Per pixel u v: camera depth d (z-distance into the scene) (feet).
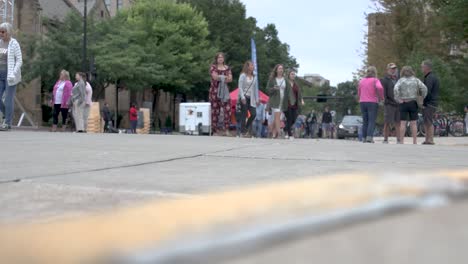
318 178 1.79
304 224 1.12
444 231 1.32
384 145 26.35
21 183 10.38
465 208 1.48
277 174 12.39
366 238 1.19
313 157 17.22
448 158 17.88
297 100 39.42
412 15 94.58
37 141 23.25
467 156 19.08
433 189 1.57
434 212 1.42
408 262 1.11
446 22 77.20
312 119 92.79
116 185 10.25
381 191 1.49
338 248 1.11
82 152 17.93
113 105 164.04
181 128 91.09
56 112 45.24
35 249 0.87
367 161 16.07
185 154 17.72
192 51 136.67
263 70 168.35
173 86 142.72
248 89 38.09
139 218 1.12
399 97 34.30
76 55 111.04
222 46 155.53
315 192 1.44
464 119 78.79
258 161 15.69
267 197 1.35
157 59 128.98
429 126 34.50
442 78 82.53
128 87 124.77
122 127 161.79
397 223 1.32
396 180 1.69
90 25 116.57
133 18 137.28
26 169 12.91
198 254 0.90
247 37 161.99
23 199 8.42
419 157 18.17
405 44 96.27
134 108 89.35
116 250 0.86
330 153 19.03
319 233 1.13
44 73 111.75
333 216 1.22
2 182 10.49
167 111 184.03
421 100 33.94
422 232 1.29
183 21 138.72
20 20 122.21
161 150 19.26
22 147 19.72
